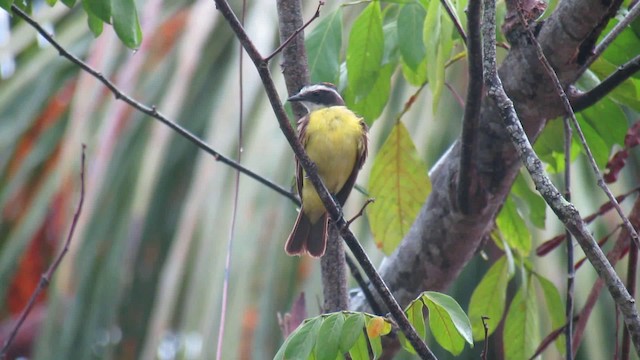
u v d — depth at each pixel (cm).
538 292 1188
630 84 904
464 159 816
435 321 681
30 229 1344
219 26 1377
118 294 1313
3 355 817
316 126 1045
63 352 1299
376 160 962
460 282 1327
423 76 941
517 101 841
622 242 850
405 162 958
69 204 1322
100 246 1305
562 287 1186
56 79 1452
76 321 1310
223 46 1377
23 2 839
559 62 813
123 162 1313
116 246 1289
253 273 1191
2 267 1349
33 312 1739
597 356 1179
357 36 888
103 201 1308
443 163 907
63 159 1309
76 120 1312
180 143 1370
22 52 1547
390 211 974
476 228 876
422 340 667
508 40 838
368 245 1207
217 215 1206
